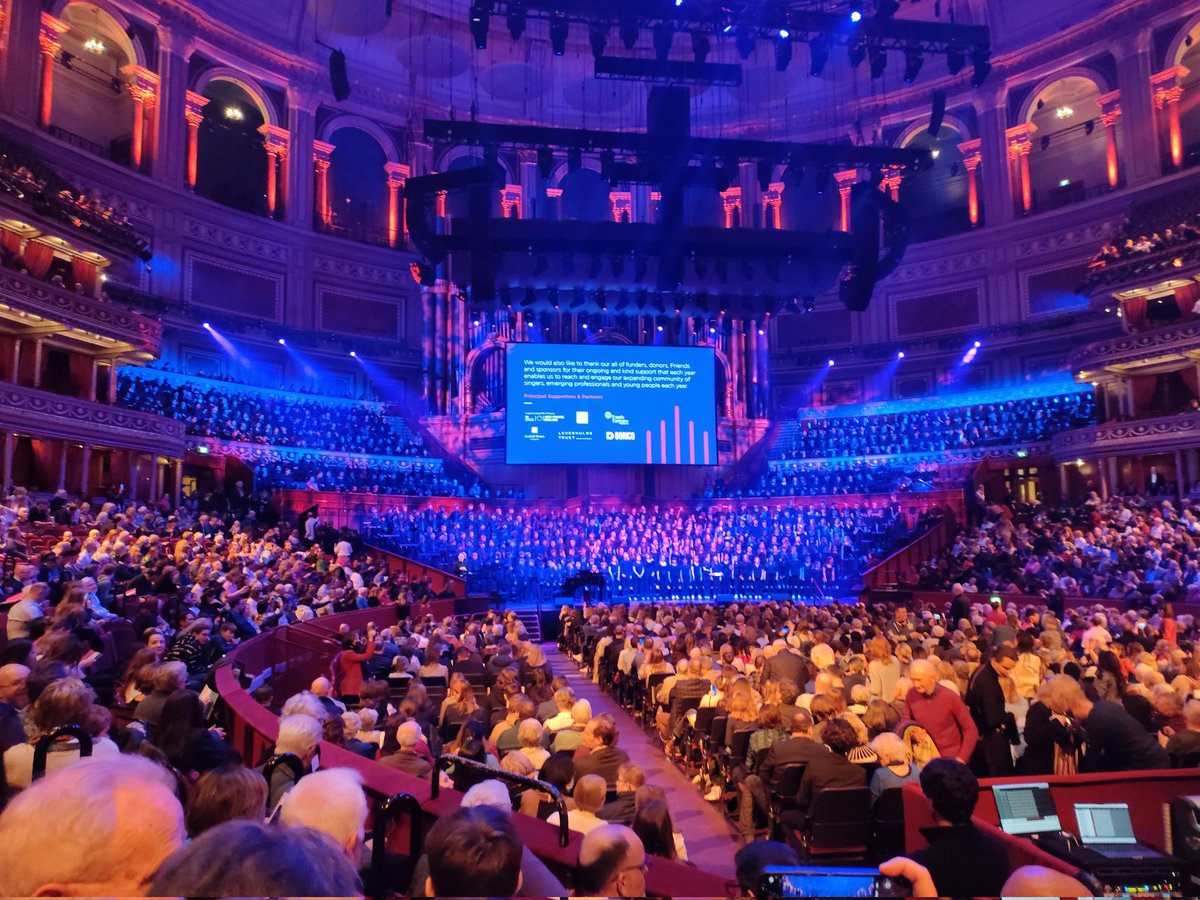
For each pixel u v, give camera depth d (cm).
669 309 1828
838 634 1298
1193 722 648
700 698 1078
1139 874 439
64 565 1419
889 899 284
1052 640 1062
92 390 2880
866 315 4225
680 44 4388
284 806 276
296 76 3928
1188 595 1962
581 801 495
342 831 267
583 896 301
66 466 2567
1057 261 3769
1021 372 3809
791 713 799
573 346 3528
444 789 438
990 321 3922
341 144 4206
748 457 4050
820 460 3966
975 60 1634
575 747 790
